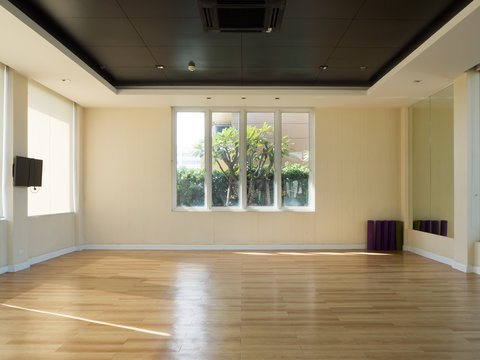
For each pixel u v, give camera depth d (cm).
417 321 401
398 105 888
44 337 357
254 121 923
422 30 543
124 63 682
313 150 920
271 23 474
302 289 533
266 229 908
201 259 771
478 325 388
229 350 327
